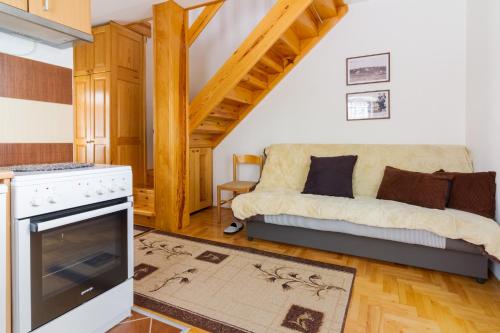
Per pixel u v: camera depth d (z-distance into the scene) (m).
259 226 2.88
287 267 2.32
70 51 1.91
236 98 3.55
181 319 1.65
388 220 2.24
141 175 4.27
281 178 3.44
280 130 3.87
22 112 1.66
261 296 1.89
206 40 4.32
